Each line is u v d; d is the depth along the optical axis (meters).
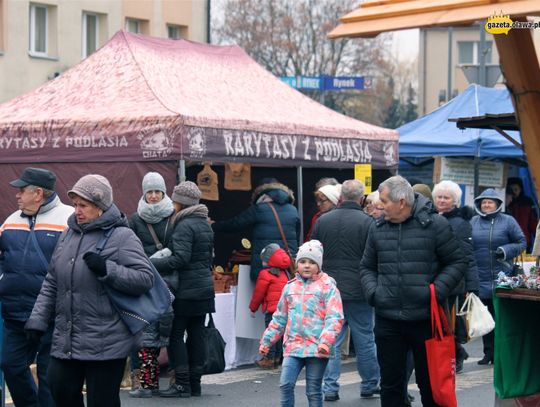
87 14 43.78
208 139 16.34
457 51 80.50
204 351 14.54
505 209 25.81
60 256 9.75
